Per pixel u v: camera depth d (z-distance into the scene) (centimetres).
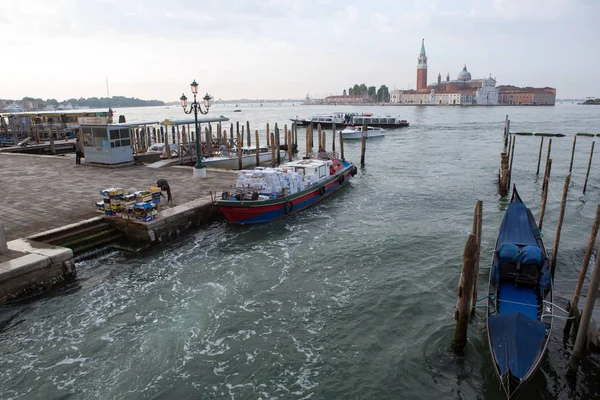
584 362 1087
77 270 1574
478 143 6016
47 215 1866
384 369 1080
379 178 3525
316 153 3409
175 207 2011
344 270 1642
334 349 1155
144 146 4353
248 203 2094
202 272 1598
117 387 1001
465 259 1057
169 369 1066
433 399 988
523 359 989
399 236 2022
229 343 1171
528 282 1302
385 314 1327
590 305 976
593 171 3734
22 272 1342
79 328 1224
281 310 1342
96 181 2547
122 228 1819
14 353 1114
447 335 1209
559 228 1431
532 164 4125
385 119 8400
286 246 1886
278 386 1020
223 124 10138
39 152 4041
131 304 1355
